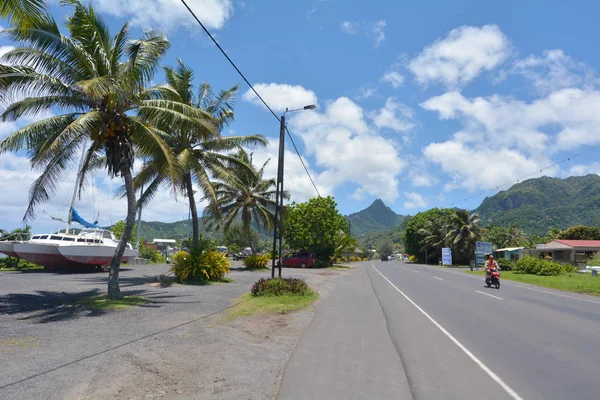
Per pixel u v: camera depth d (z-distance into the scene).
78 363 6.38
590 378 6.29
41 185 12.92
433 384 5.92
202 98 22.05
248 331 9.32
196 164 20.05
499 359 7.32
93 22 12.71
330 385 5.80
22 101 12.31
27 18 8.24
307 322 10.65
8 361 6.43
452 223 68.25
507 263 39.66
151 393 5.27
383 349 7.93
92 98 11.84
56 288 16.22
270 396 5.33
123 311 11.34
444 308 13.66
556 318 11.85
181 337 8.34
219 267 20.70
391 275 32.91
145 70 13.30
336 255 54.41
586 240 57.59
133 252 32.09
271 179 36.59
